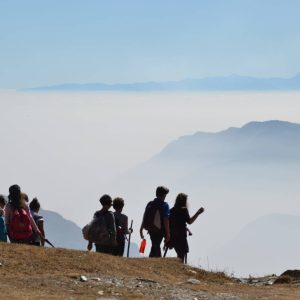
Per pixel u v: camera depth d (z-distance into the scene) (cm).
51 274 3747
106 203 4419
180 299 3466
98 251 4431
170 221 4847
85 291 3425
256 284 4766
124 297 3359
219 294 3775
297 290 4159
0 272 3662
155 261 4478
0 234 4188
